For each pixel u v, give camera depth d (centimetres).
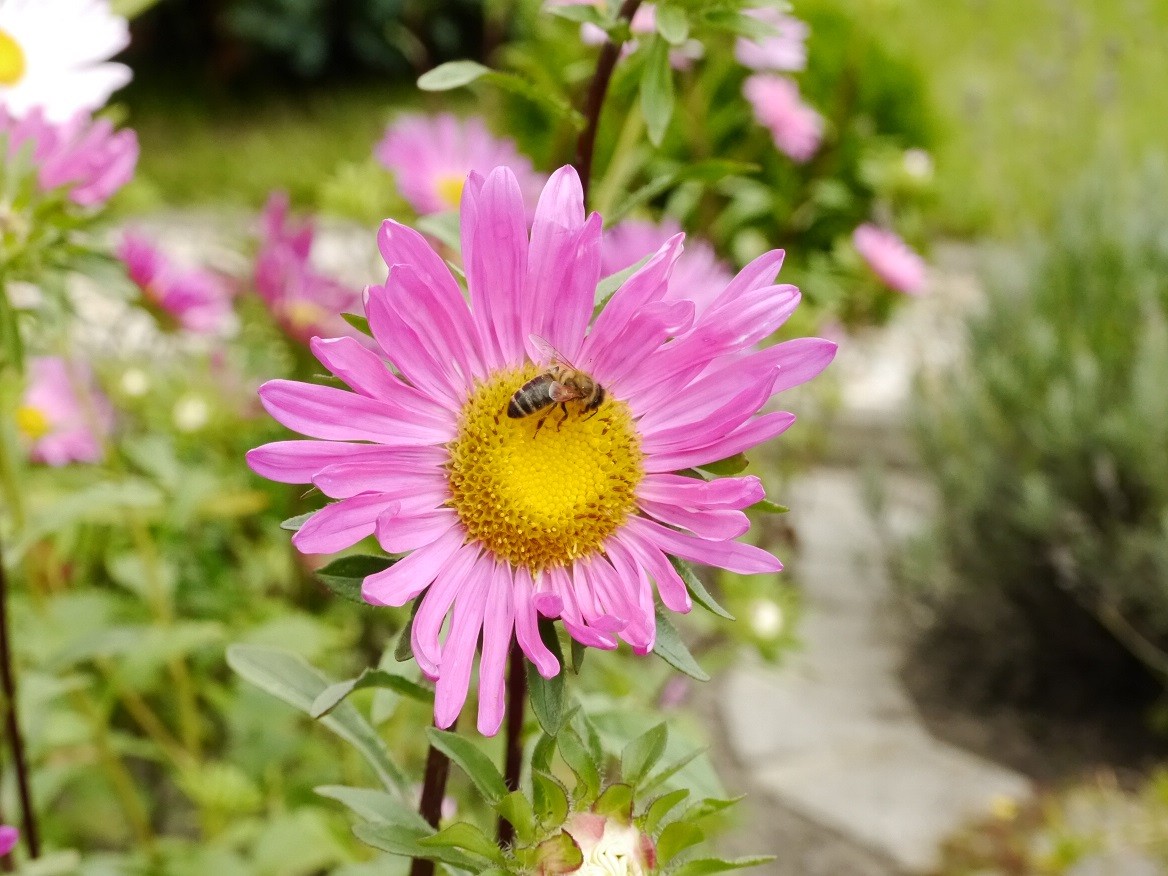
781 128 59
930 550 54
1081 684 54
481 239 16
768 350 17
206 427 42
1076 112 76
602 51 20
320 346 15
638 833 15
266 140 128
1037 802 44
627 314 17
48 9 27
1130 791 46
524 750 22
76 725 36
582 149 20
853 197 74
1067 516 51
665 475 17
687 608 16
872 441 68
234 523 46
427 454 17
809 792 46
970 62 108
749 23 19
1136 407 48
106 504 28
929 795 46
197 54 156
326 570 16
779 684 52
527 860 15
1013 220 78
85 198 25
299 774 37
